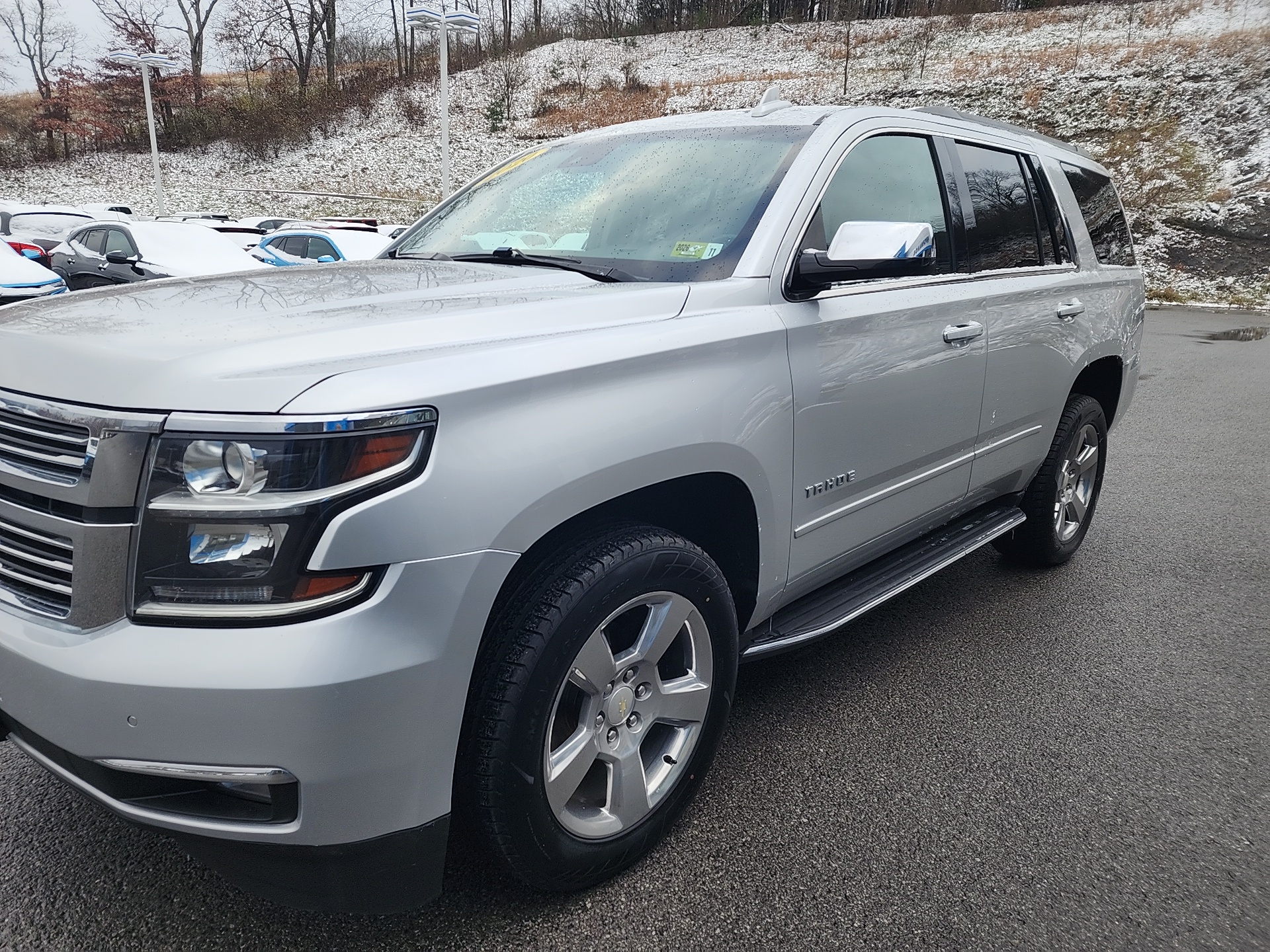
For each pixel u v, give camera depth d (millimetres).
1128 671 3334
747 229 2494
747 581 2449
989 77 30234
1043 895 2119
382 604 1542
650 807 2152
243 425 1487
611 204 2850
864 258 2246
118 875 2125
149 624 1516
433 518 1581
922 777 2607
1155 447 7281
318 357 1655
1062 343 3748
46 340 1778
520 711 1772
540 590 1825
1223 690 3199
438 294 2188
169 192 31375
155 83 38562
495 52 43500
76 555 1550
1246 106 24219
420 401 1577
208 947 1910
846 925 2010
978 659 3412
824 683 3203
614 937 1958
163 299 2125
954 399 3072
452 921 1996
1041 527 4129
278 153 34906
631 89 36906
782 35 41688
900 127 3021
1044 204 3814
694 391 2076
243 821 1594
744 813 2418
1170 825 2408
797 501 2469
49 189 32031
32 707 1614
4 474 1675
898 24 40062
